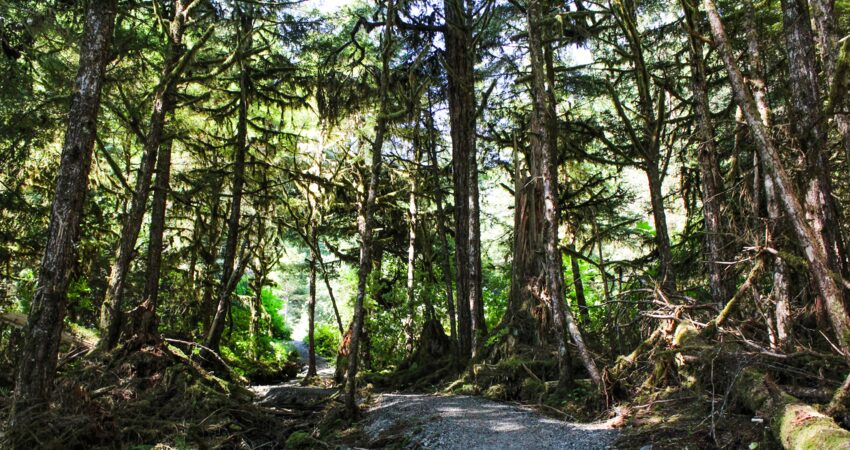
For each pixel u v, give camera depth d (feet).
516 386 34.50
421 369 47.44
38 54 37.01
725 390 22.44
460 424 25.91
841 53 21.75
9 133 38.32
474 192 44.75
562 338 30.71
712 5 22.61
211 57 49.96
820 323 25.14
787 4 25.98
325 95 55.21
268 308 83.66
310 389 41.29
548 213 31.27
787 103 25.57
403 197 65.92
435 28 51.60
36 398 23.57
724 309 25.89
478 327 43.19
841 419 17.16
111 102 41.78
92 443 24.44
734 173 32.65
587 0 36.01
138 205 37.22
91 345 37.17
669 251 36.06
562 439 22.21
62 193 24.71
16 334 38.17
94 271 48.39
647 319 33.19
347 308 63.41
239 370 57.36
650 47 47.14
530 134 38.81
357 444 26.73
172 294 54.65
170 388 32.07
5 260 41.86
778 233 25.38
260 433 31.07
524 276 39.47
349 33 55.67
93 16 26.53
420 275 58.85
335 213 66.59
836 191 30.58
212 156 55.93
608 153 54.90
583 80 50.65
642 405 25.16
